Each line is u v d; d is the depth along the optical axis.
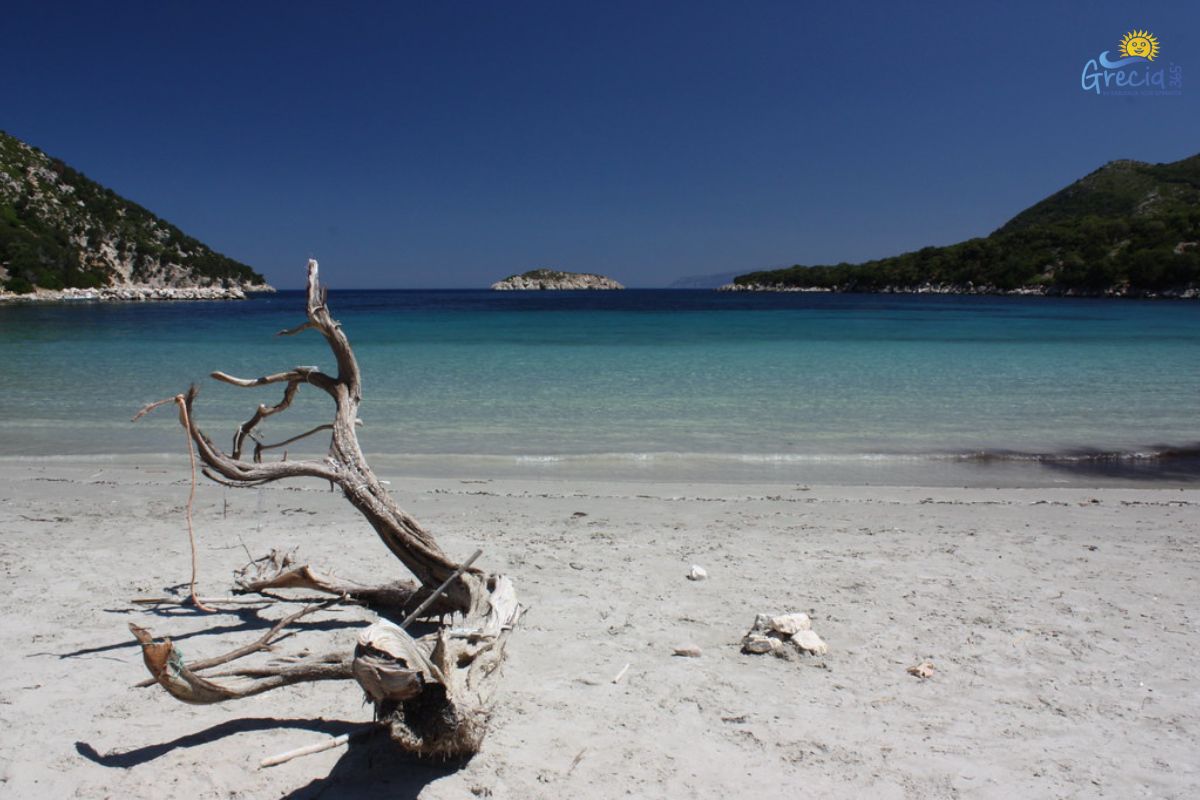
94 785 3.15
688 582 5.64
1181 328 36.94
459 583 4.58
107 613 5.02
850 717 3.71
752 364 21.20
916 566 6.04
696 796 3.07
